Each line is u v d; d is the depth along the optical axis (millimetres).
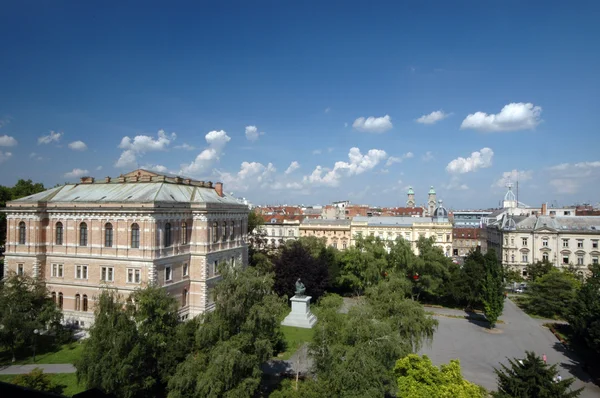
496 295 70375
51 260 67188
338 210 179500
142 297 42906
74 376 46188
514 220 122250
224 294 40781
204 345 40156
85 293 64562
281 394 39000
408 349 39281
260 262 92125
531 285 85562
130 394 37000
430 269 87000
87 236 65188
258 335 40219
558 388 33000
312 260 87688
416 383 33188
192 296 69062
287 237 146250
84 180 77312
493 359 56031
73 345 56656
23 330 49656
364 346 36250
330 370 36812
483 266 84375
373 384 34344
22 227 68375
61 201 66688
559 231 107000
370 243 94875
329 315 40625
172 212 64625
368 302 47969
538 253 109562
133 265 61094
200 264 68750
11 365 49625
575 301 64562
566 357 57375
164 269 63000
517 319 77875
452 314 81500
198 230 69375
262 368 49688
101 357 37938
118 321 39594
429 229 131000
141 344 39719
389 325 39375
